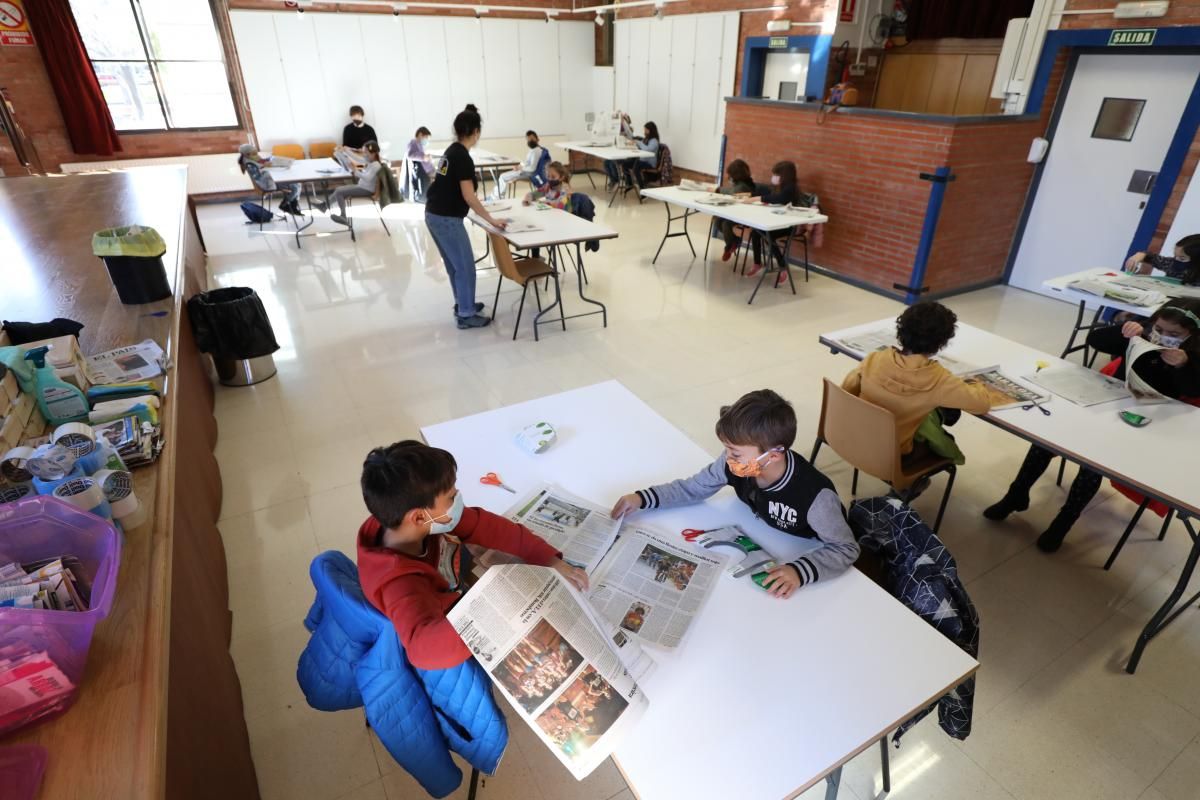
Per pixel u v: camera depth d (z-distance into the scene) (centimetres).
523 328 448
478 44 898
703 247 654
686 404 348
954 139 444
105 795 84
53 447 125
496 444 185
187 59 773
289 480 283
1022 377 235
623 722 100
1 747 89
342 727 181
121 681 99
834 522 142
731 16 753
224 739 147
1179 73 414
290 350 411
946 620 134
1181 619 215
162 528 132
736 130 629
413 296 507
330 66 830
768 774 99
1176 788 167
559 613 105
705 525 154
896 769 171
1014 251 534
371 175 654
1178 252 331
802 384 371
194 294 389
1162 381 227
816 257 575
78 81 721
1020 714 185
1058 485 284
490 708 121
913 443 224
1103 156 463
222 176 825
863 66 690
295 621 212
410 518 113
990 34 606
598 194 906
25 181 545
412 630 105
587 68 988
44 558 112
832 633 124
